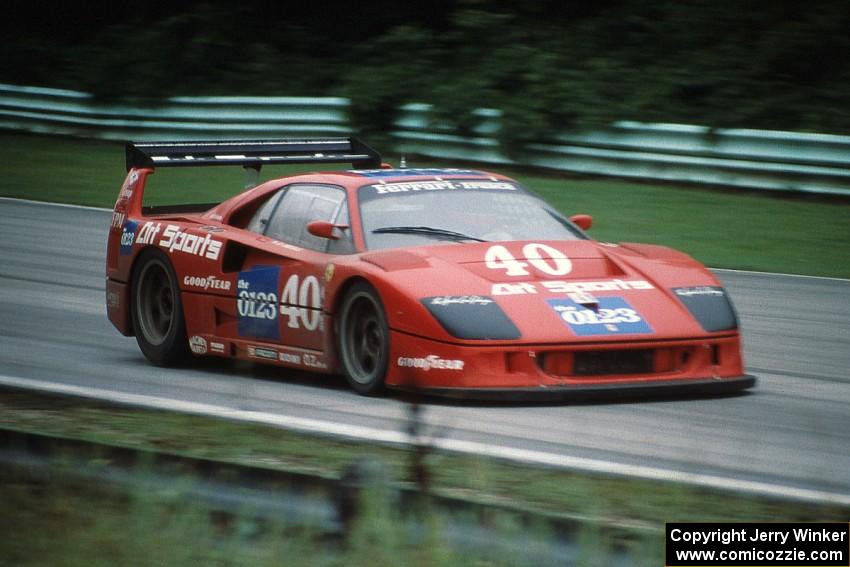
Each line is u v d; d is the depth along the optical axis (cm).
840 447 1967
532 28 8288
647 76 7169
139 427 2056
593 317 2291
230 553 1278
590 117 6281
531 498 1565
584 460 1778
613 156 6134
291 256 2647
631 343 2273
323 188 2745
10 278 4062
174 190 5875
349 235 2569
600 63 7288
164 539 1310
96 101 7662
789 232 4825
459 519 1309
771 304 3612
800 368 2753
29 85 8862
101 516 1409
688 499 1558
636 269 2480
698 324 2350
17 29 10206
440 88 6906
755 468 1800
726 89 7081
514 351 2227
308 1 9775
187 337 2892
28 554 1302
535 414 2161
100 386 2553
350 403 2327
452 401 2280
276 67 8794
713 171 5803
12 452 1653
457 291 2305
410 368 2286
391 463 1753
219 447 1898
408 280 2327
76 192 5944
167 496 1448
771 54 7325
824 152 5500
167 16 9675
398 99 7119
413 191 2686
